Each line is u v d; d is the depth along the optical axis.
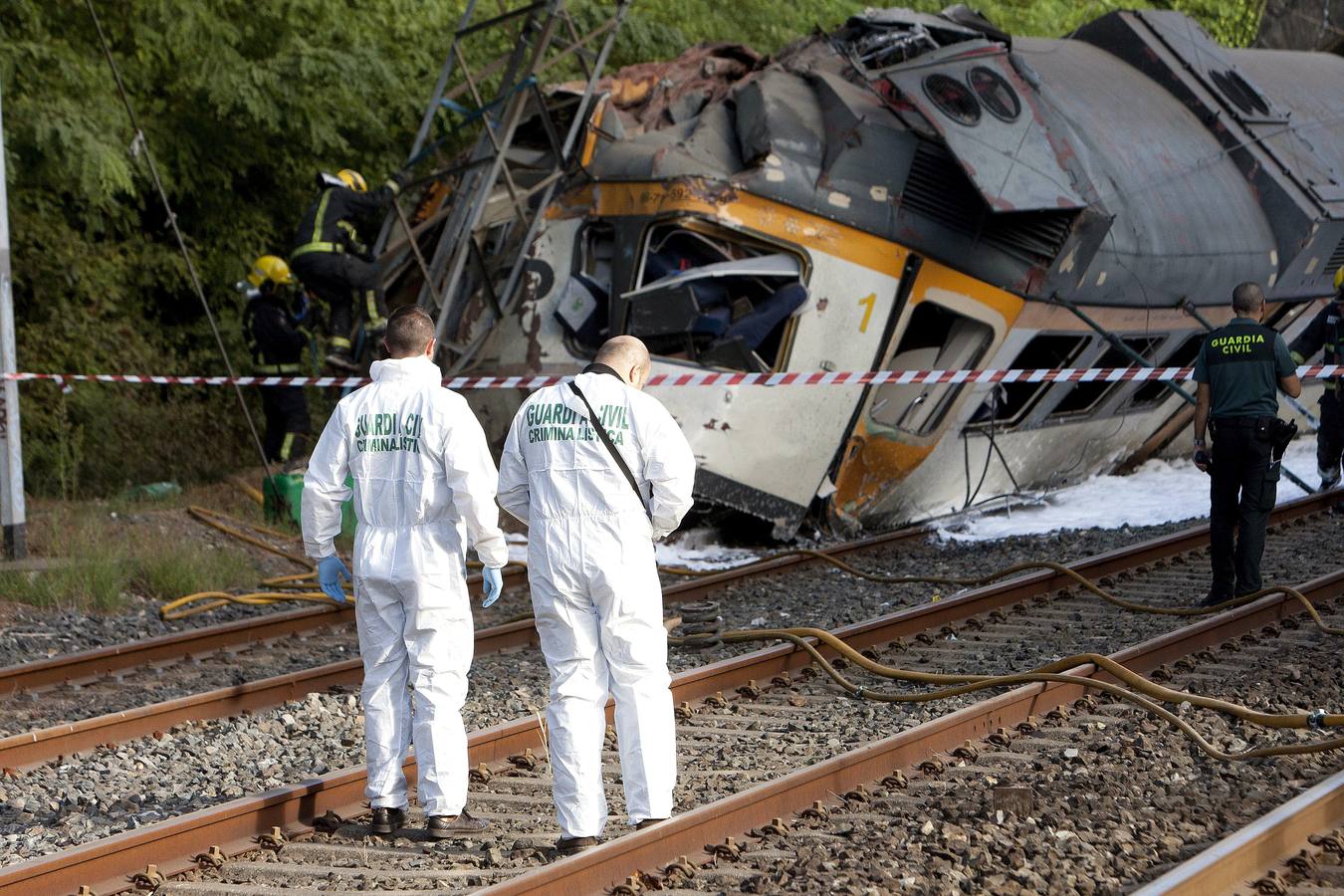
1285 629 21.55
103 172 37.62
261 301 37.88
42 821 14.45
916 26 33.75
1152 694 17.28
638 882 11.83
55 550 29.88
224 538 33.28
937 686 19.06
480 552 13.58
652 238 30.80
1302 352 33.59
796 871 11.98
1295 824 12.08
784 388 30.17
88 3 31.23
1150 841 12.48
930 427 32.88
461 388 32.03
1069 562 27.28
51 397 41.59
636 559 12.97
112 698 20.19
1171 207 34.22
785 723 17.69
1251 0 65.75
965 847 12.40
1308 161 39.03
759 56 35.72
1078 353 34.50
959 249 31.19
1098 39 40.56
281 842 13.41
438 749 13.56
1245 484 22.48
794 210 30.00
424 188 36.69
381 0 46.28
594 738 12.94
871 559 30.38
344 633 24.66
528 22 32.84
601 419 12.91
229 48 42.41
